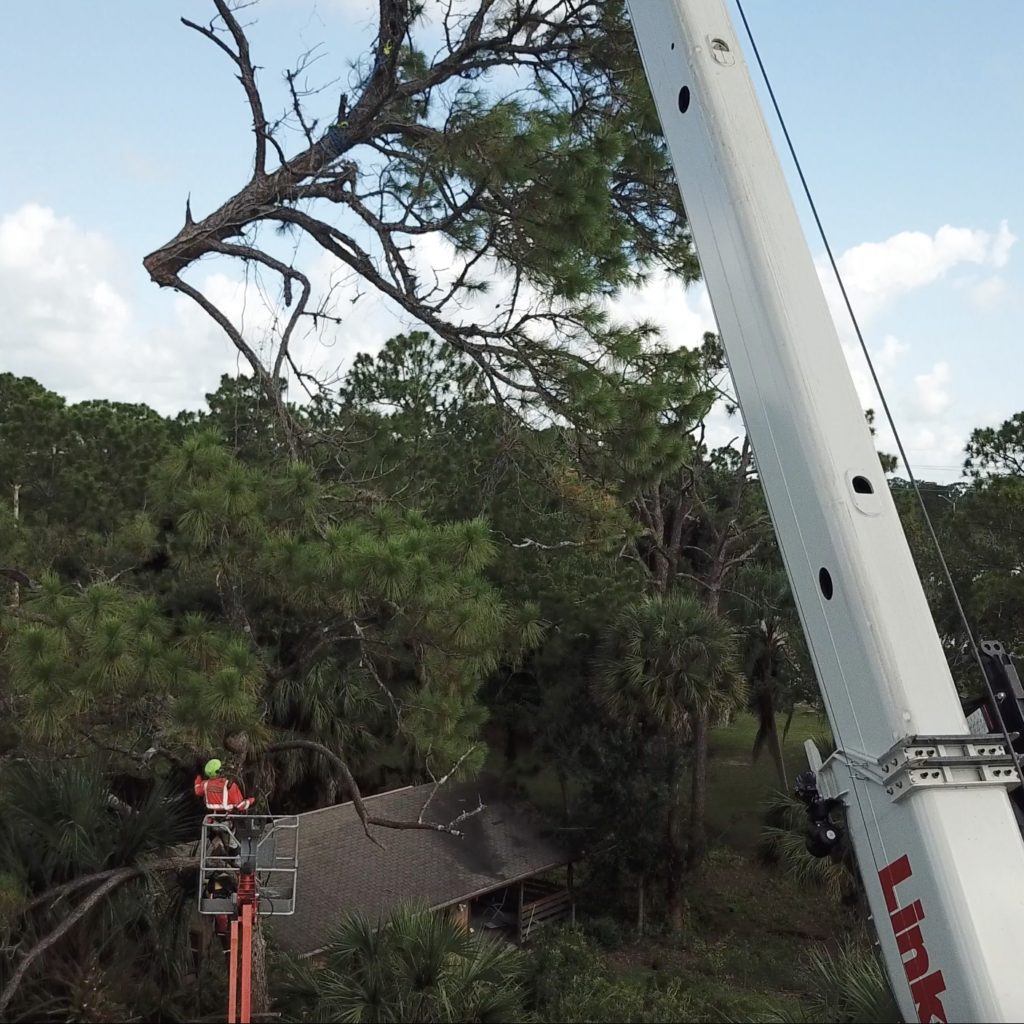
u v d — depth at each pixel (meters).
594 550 18.53
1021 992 4.98
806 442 6.11
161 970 11.52
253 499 9.72
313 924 16.98
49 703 8.50
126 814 11.62
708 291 6.93
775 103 6.99
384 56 11.11
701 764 23.72
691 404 10.73
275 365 10.70
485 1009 10.27
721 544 26.73
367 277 11.21
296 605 10.62
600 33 11.23
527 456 11.71
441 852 20.81
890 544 5.91
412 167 11.12
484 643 10.64
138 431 31.31
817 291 6.44
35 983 10.16
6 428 29.75
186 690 8.99
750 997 17.47
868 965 9.02
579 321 10.42
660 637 20.92
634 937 21.81
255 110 11.20
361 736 21.84
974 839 5.32
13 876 9.71
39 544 22.34
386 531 10.18
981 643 6.72
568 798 26.20
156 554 17.33
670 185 11.79
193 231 11.13
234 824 9.77
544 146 9.79
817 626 6.09
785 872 21.42
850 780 5.93
